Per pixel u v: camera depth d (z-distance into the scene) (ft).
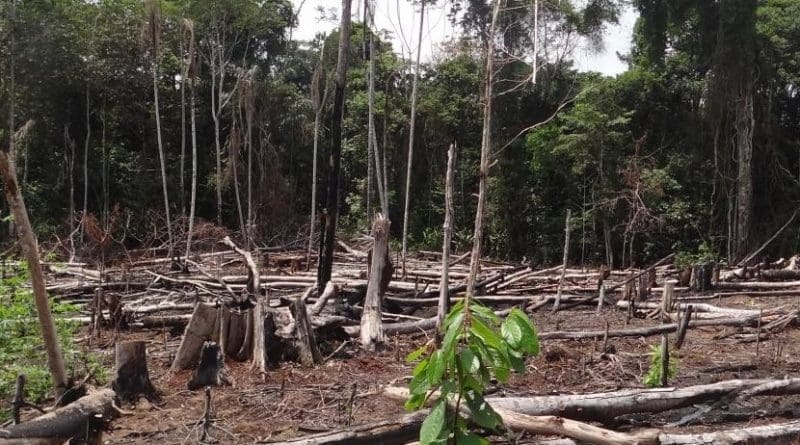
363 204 87.66
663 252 77.46
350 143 92.22
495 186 85.76
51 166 84.53
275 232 83.92
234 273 51.29
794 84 76.38
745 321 31.58
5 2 77.05
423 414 14.25
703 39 73.77
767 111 75.15
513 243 85.92
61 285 39.50
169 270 52.85
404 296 38.78
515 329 10.68
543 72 68.08
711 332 30.86
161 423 17.51
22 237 13.03
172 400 19.43
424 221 91.04
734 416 18.45
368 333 26.18
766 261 57.41
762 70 73.05
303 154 95.66
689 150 78.54
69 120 84.94
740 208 71.51
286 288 42.65
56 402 13.55
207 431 16.10
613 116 77.71
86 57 82.84
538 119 84.94
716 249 75.05
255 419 17.83
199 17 81.25
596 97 77.15
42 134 84.12
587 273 51.49
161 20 71.15
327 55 93.30
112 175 86.74
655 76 80.12
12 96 69.92
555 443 14.97
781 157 77.36
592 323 33.81
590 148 77.51
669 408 17.01
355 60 94.02
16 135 64.95
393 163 90.43
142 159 87.92
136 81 85.30
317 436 14.07
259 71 92.02
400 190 90.79
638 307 36.50
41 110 82.12
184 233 68.28
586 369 22.80
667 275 51.96
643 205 71.31
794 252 72.59
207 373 20.93
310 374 22.18
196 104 91.97
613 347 25.66
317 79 74.54
